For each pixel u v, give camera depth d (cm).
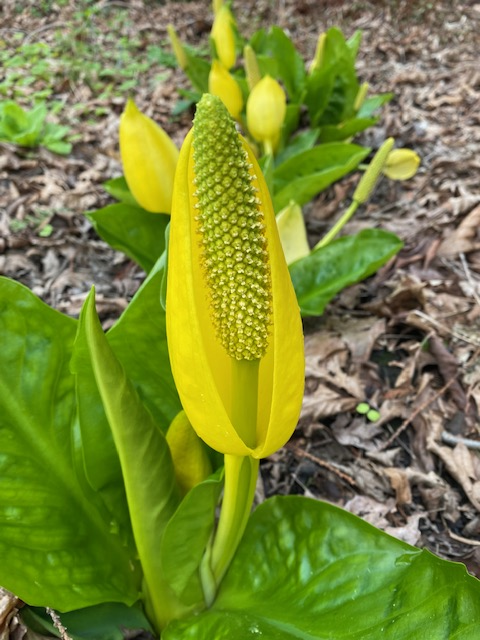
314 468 43
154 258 50
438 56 114
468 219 65
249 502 26
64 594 25
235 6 145
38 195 74
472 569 36
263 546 28
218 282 18
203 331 21
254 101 60
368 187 53
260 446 22
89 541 27
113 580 27
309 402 47
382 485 42
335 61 75
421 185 75
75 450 27
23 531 25
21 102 101
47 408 27
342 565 26
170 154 45
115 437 23
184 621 27
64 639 26
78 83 107
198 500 24
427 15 131
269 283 19
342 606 24
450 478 43
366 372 51
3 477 26
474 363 50
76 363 24
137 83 110
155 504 25
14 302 26
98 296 60
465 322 54
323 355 51
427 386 49
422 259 63
